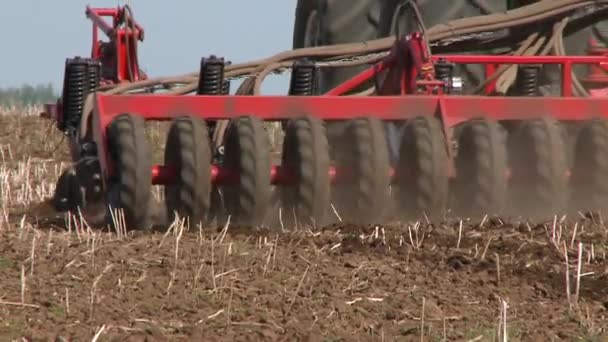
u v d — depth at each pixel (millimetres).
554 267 23031
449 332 18750
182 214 26734
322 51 30953
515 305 20484
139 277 21719
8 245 24422
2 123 61500
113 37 34531
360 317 19578
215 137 28531
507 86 31625
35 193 39625
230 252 23656
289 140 27344
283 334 18578
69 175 28094
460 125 27891
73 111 30484
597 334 18750
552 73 32188
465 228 26500
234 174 26969
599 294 21266
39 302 19938
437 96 28031
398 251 24250
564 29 32406
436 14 31922
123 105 27297
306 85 29703
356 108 27766
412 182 27344
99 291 20719
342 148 27531
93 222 28000
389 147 28734
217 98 27422
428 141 27188
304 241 25109
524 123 28000
